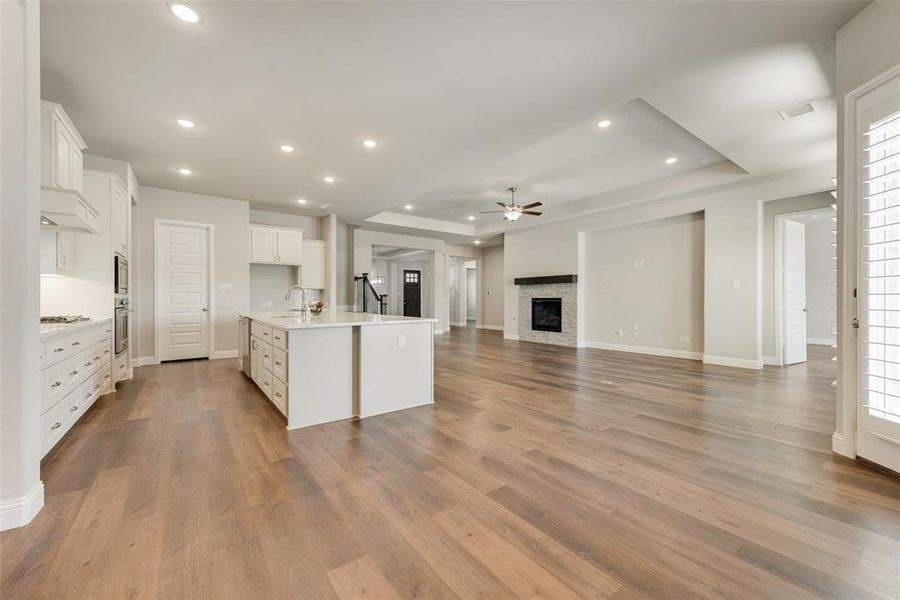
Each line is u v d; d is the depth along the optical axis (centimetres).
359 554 149
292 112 326
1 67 167
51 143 278
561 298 789
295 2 205
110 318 388
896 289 206
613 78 280
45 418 237
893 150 203
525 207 612
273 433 281
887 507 181
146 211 538
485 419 314
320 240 728
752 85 296
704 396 385
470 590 131
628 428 292
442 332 1032
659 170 546
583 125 397
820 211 502
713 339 562
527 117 336
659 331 656
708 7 211
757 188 515
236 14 213
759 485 203
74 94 296
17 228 168
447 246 1091
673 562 144
